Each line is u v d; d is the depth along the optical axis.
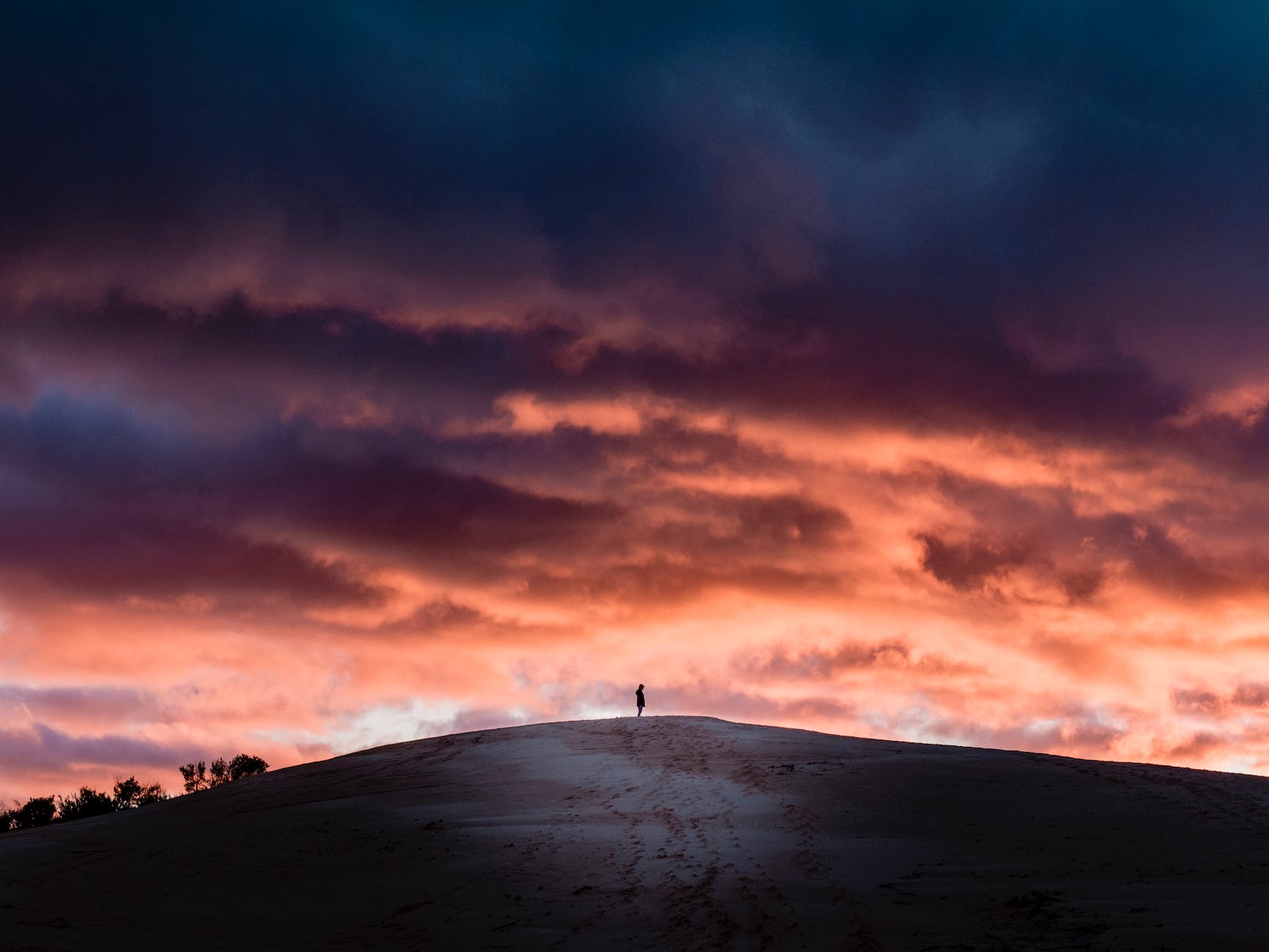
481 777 35.16
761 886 21.03
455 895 21.95
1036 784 29.92
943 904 19.28
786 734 40.88
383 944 19.03
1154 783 29.72
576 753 38.06
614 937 18.81
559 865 23.78
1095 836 23.80
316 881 23.33
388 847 26.12
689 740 39.50
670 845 24.83
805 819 26.44
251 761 51.00
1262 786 29.28
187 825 30.94
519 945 18.64
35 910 21.00
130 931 19.70
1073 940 16.67
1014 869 21.38
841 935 17.86
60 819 44.62
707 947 17.84
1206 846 22.56
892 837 24.50
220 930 19.91
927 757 34.88
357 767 39.97
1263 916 17.22
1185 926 16.86
